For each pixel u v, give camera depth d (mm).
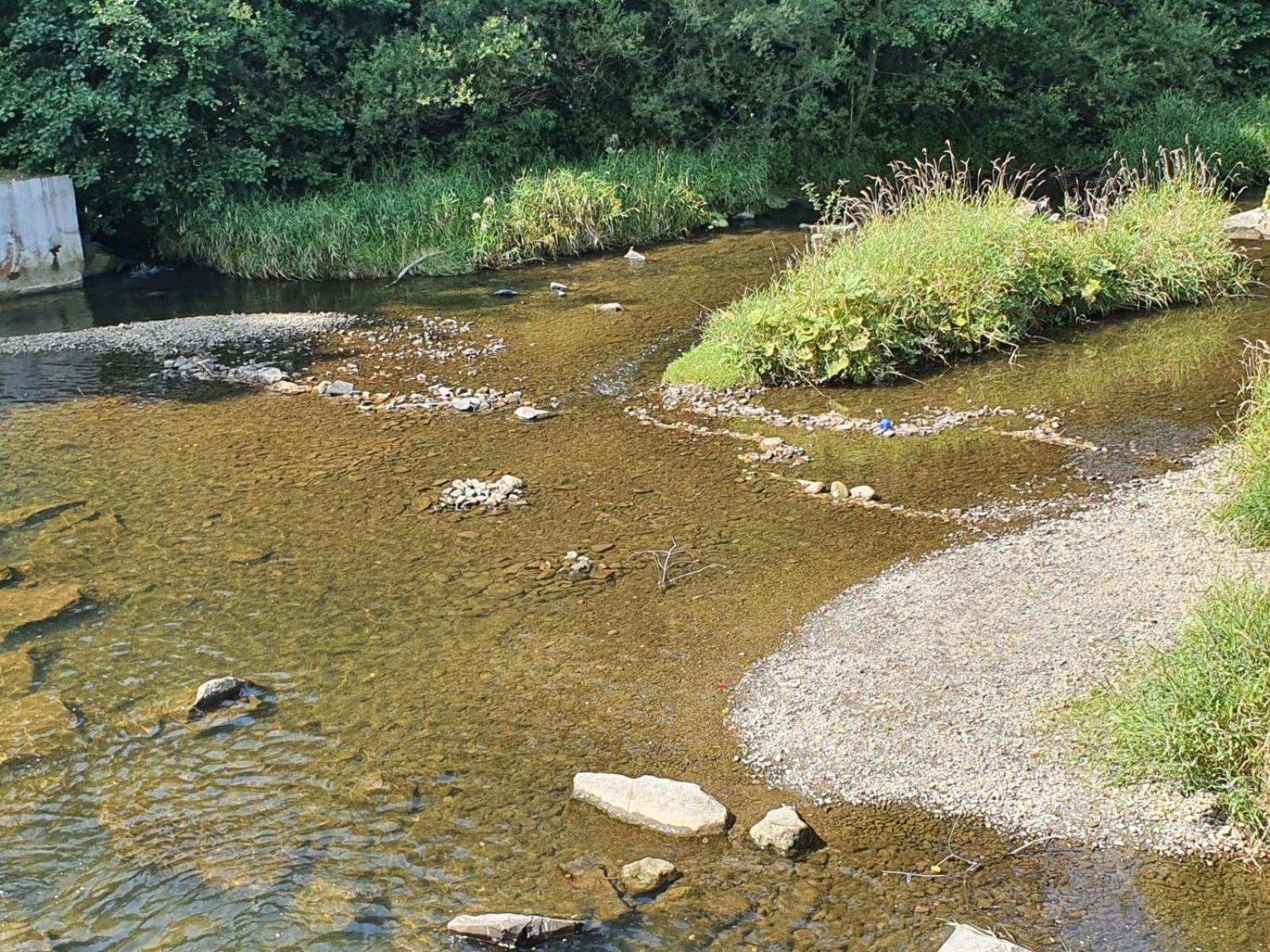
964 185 14562
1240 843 4613
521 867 4637
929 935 4215
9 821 4984
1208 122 22328
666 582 7094
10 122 16203
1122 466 8727
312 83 18781
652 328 13219
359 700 5871
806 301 11281
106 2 15469
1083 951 4117
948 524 7840
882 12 21578
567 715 5711
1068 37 23094
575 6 20359
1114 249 13156
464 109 19766
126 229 17781
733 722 5613
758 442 9570
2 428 10172
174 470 9094
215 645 6434
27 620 6699
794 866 4605
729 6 20953
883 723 5492
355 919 4371
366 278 16469
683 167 19984
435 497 8484
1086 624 6223
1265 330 12133
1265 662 5035
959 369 11375
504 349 12570
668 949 4184
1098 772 5023
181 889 4559
